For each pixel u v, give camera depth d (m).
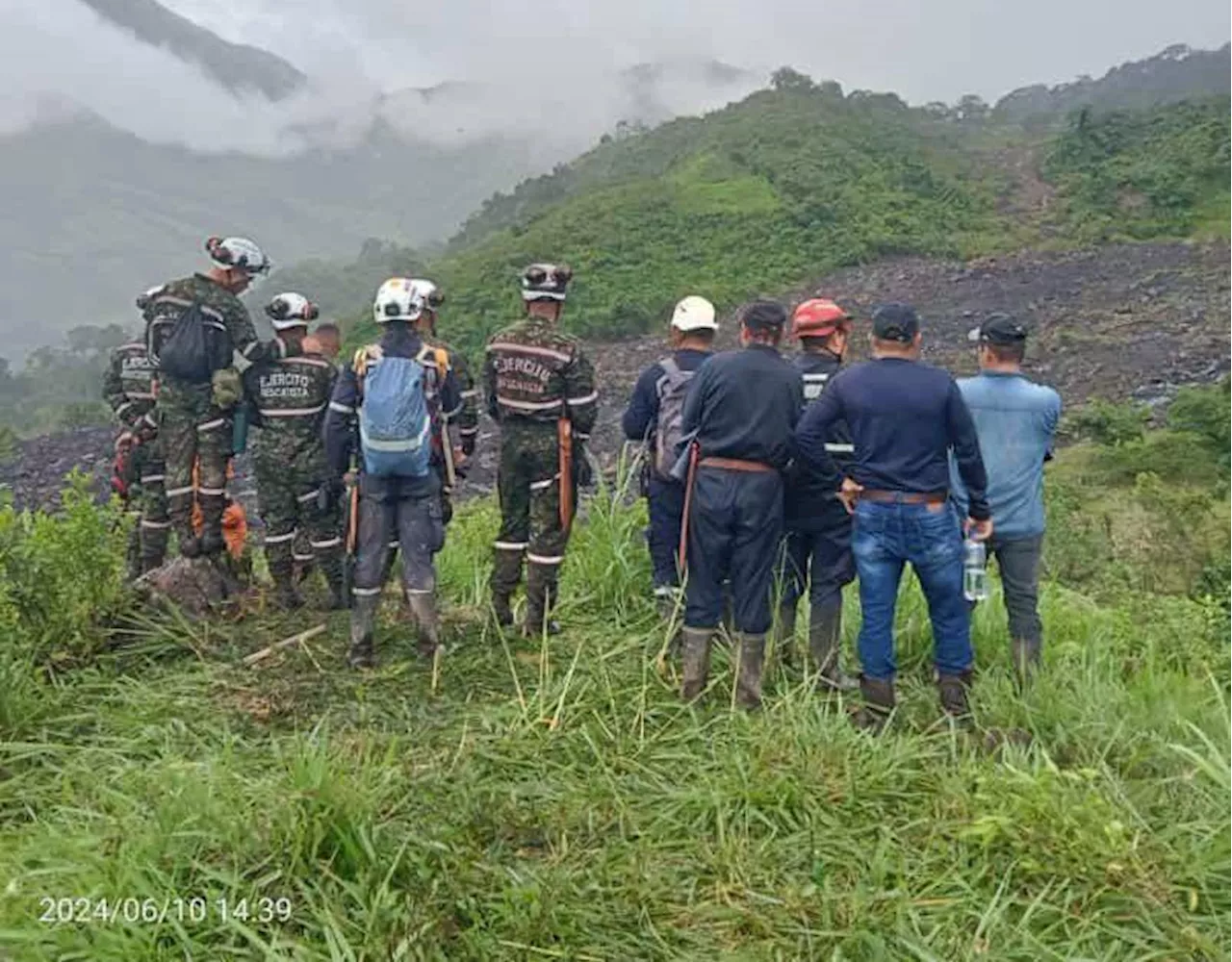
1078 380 25.62
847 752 4.16
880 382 4.66
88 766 4.21
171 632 5.67
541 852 3.67
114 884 3.26
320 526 6.30
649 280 42.38
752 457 4.81
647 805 4.00
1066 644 5.73
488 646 5.67
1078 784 3.99
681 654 5.51
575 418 5.68
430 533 5.45
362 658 5.36
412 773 4.01
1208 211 46.69
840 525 5.22
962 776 4.05
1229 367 25.31
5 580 5.34
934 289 39.03
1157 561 10.46
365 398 5.17
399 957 3.02
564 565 6.65
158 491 6.73
